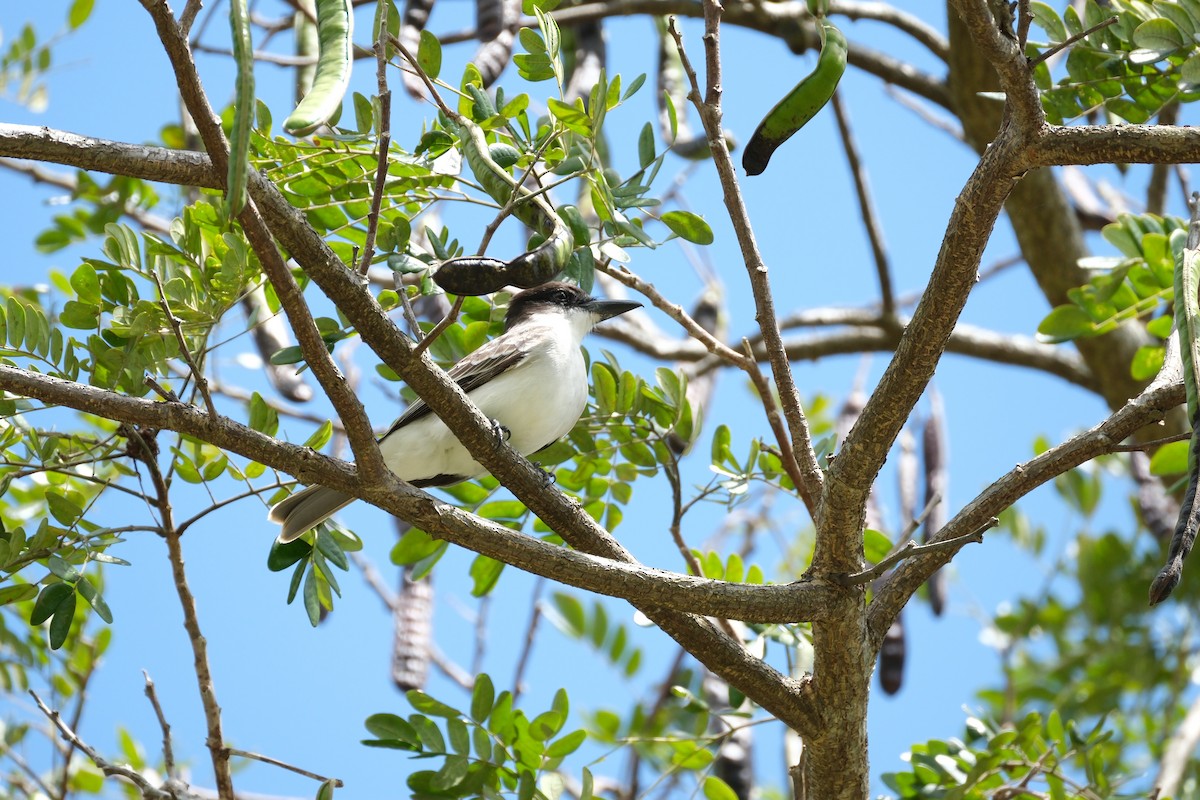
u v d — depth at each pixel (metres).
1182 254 7.71
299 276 9.99
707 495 10.91
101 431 12.22
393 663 13.12
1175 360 8.42
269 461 7.60
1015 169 7.11
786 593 8.10
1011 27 7.03
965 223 7.27
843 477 8.00
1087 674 15.80
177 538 9.66
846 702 8.52
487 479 11.76
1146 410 8.22
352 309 7.57
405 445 11.32
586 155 8.60
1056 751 11.05
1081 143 6.99
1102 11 10.48
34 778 10.98
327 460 7.66
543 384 11.58
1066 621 16.28
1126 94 10.62
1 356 8.76
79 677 11.95
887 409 7.75
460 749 9.86
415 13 11.80
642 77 8.70
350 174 9.84
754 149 7.67
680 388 10.98
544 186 9.24
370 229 7.78
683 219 9.43
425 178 9.97
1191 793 13.23
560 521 9.09
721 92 9.39
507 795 9.92
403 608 13.42
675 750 11.81
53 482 10.77
